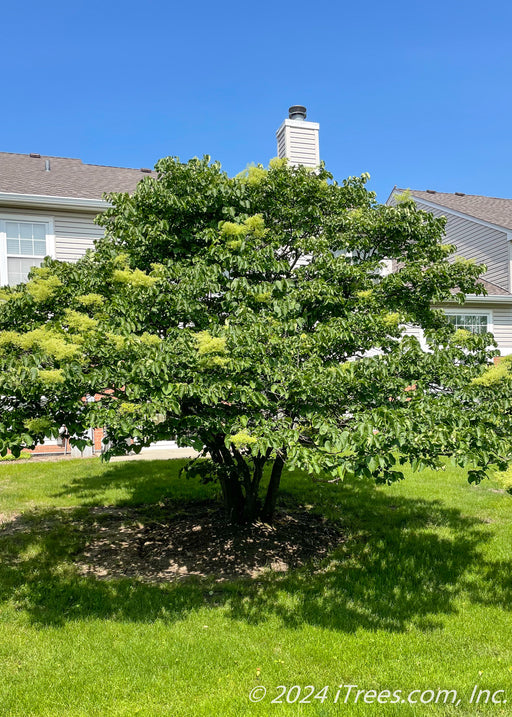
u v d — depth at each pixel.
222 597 4.15
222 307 4.50
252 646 3.28
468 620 3.65
